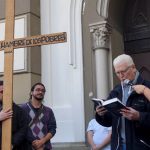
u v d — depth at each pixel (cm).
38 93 434
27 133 381
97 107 301
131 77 291
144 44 603
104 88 550
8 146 326
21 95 584
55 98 590
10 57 342
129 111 268
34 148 409
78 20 586
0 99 371
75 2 592
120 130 289
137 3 619
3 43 348
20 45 342
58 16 608
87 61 570
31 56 589
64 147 548
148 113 272
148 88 277
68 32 591
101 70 554
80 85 567
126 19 627
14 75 596
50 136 430
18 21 605
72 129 564
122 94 298
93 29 567
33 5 609
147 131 279
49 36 334
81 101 562
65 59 590
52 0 618
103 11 568
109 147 400
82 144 541
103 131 411
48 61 605
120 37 611
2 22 619
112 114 292
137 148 276
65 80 586
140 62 601
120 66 289
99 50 559
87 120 552
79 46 578
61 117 577
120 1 610
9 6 354
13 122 367
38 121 430
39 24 620
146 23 607
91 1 579
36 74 596
